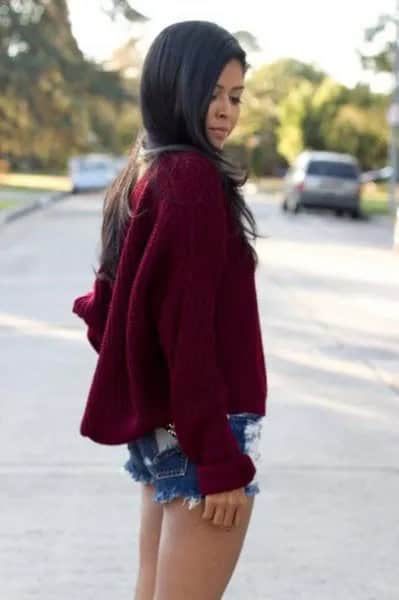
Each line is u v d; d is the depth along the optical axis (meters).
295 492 6.48
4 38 57.66
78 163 56.09
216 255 2.79
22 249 23.05
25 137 60.38
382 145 71.31
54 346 11.15
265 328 12.60
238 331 2.92
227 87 2.94
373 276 18.56
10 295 15.20
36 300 14.67
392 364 10.53
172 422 2.96
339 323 13.12
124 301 2.95
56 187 60.69
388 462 7.14
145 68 2.99
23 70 56.53
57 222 32.56
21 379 9.51
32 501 6.27
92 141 65.50
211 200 2.79
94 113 62.22
